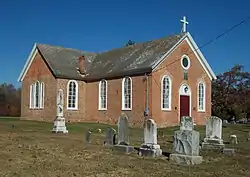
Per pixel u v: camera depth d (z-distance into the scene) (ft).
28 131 86.74
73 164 45.78
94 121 135.13
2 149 54.08
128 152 57.57
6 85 202.28
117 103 125.59
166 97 117.91
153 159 51.75
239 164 49.39
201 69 130.00
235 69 188.03
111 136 63.31
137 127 116.37
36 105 143.02
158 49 124.06
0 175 38.24
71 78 135.95
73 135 82.07
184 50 124.16
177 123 119.85
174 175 41.06
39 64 142.72
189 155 49.11
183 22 125.90
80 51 157.99
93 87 137.59
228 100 185.78
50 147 59.26
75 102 137.18
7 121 127.03
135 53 132.87
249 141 79.61
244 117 185.57
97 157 52.08
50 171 40.98
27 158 48.55
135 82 119.14
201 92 130.00
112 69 131.23
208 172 43.42
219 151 61.41
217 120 64.18
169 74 118.83
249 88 188.14
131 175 40.42
